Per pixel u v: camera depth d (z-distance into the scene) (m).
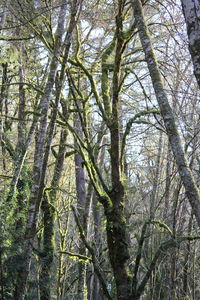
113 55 12.62
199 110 12.81
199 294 17.44
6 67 15.20
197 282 17.12
